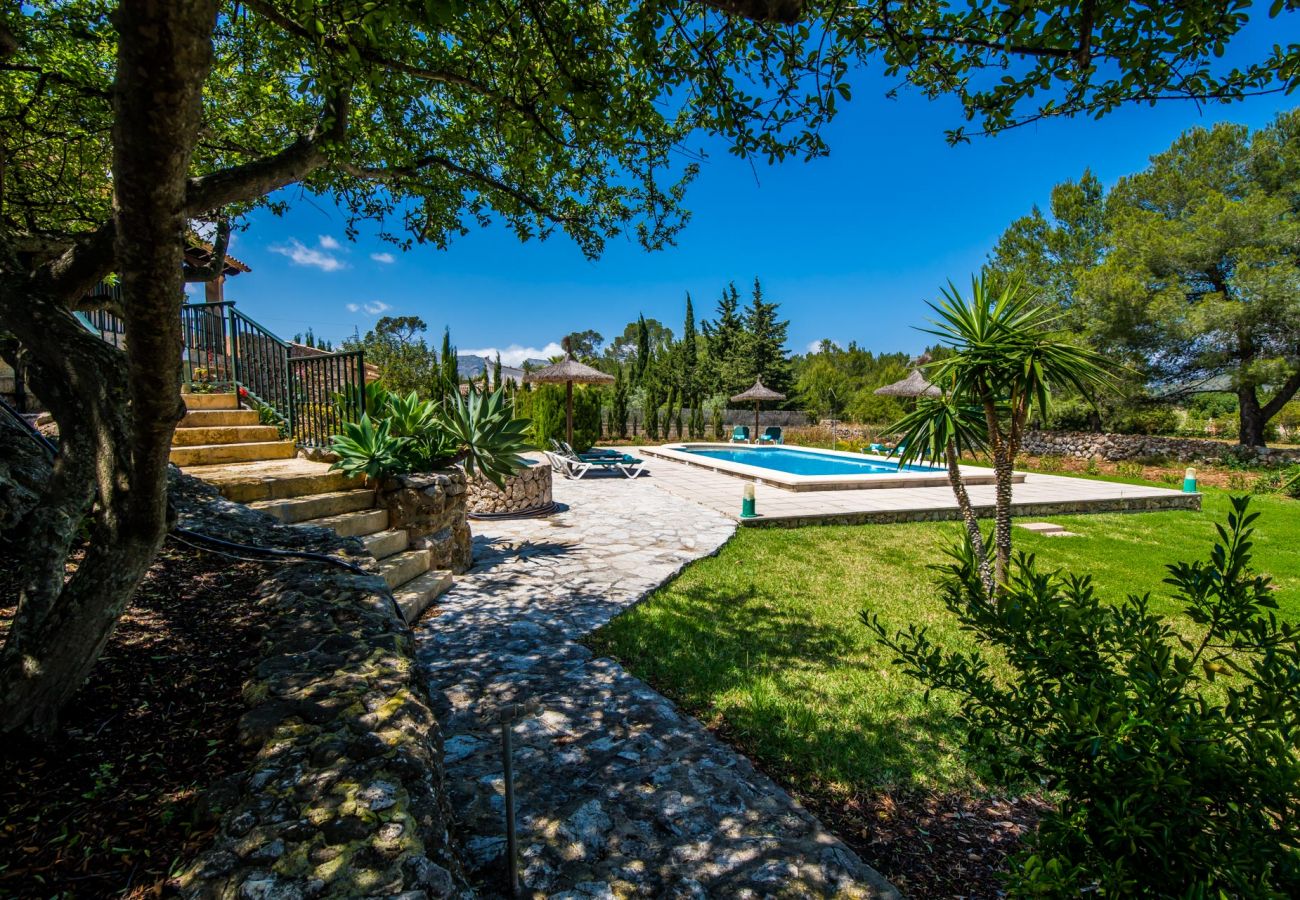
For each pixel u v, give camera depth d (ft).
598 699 10.35
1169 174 52.75
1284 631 4.22
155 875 4.02
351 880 3.91
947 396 15.92
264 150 14.71
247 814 4.39
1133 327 51.88
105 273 5.16
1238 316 46.16
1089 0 5.80
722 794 7.74
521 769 8.27
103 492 4.83
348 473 16.39
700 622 14.48
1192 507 34.73
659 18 6.91
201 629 7.73
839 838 7.16
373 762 5.03
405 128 13.19
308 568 9.71
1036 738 4.94
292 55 9.62
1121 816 4.01
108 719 5.73
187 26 2.97
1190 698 4.31
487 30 8.14
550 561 19.84
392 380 72.54
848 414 101.45
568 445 48.16
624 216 15.88
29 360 4.99
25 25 10.67
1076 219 61.05
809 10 7.25
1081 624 5.05
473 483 27.12
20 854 4.11
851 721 9.96
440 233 16.55
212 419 19.69
